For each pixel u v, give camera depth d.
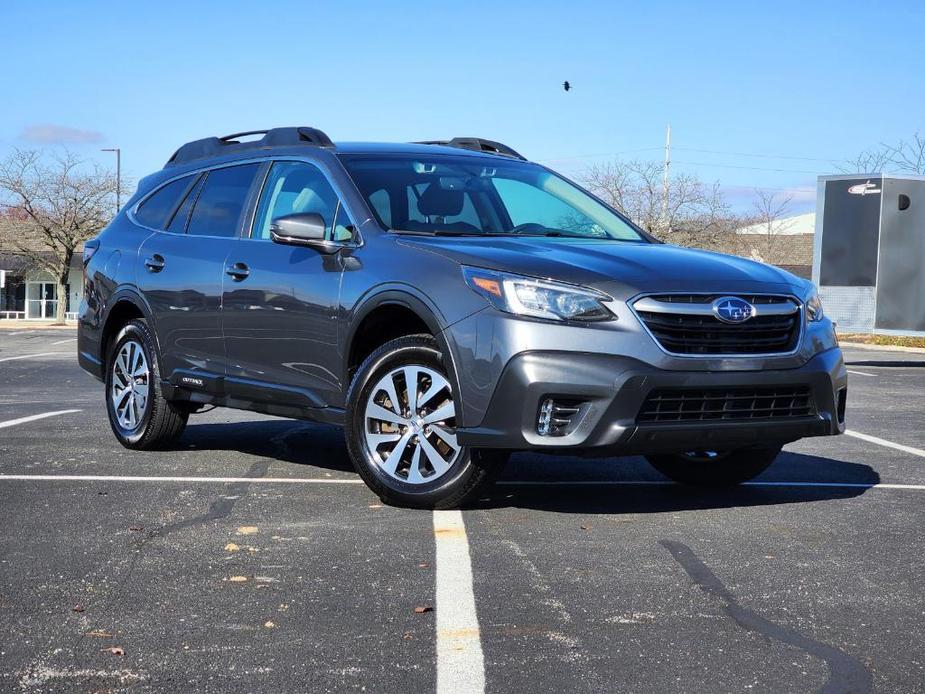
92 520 5.09
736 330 5.06
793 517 5.28
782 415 5.20
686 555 4.51
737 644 3.44
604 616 3.70
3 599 3.86
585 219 6.36
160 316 7.00
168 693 3.01
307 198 6.22
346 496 5.70
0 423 8.88
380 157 6.29
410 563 4.35
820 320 5.42
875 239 19.34
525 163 6.91
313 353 5.83
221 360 6.52
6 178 55.34
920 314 19.48
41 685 3.06
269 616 3.68
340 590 3.98
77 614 3.70
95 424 8.83
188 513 5.25
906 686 3.10
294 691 3.03
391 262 5.46
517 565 4.33
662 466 6.20
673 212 56.44
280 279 6.05
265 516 5.19
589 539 4.77
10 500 5.55
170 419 7.15
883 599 3.93
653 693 3.03
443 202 6.05
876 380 14.78
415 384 5.30
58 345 27.83
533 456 7.12
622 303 4.89
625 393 4.80
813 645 3.43
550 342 4.86
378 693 3.02
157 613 3.71
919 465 7.00
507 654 3.33
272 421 9.17
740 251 59.22
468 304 5.05
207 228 6.88
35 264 57.69
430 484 5.28
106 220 56.44
